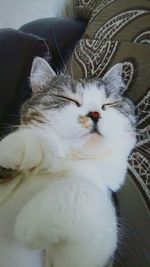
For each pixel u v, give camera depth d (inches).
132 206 10.0
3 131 13.5
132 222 9.7
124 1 15.1
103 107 11.3
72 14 22.8
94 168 10.2
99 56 14.1
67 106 10.9
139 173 10.5
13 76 15.4
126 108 11.7
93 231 7.6
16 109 14.9
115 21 14.7
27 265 8.9
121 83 12.6
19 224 7.4
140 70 12.3
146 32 13.1
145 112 11.6
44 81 12.4
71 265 7.8
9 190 9.1
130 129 11.4
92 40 15.1
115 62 13.2
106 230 7.9
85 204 7.7
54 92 11.6
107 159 10.7
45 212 7.3
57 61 16.9
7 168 8.9
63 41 17.7
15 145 8.6
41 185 8.9
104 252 7.9
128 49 13.1
